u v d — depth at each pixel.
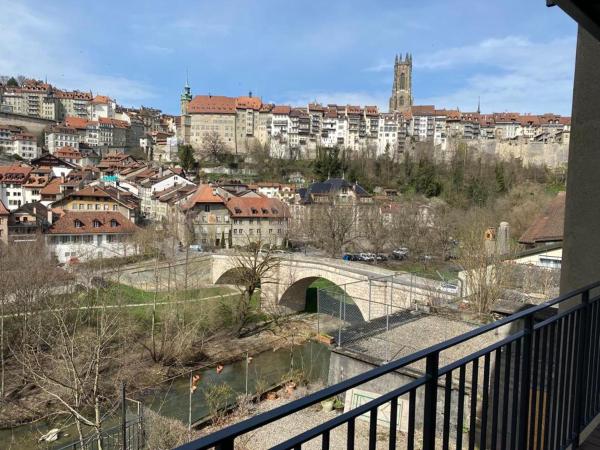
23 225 49.78
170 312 30.08
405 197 74.00
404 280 27.03
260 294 42.97
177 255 46.91
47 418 20.34
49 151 122.19
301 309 41.03
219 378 26.27
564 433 4.02
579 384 4.13
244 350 30.86
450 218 54.97
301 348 31.53
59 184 73.81
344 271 32.69
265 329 35.22
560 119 130.50
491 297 17.64
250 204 64.69
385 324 16.91
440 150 112.69
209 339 31.34
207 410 21.53
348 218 54.44
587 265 5.09
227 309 37.62
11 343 24.70
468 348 13.69
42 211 56.28
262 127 125.88
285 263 38.41
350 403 13.48
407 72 147.25
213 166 108.38
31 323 24.56
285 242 64.75
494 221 49.22
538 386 4.24
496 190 70.69
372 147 117.50
